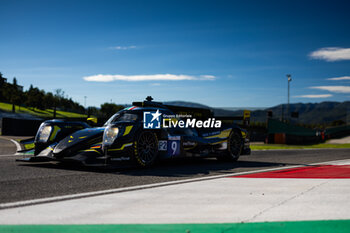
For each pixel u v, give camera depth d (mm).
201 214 2336
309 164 6293
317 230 1994
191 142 5840
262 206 2602
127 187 3344
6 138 14297
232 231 1953
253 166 5785
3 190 3023
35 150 5020
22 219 2131
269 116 27281
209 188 3383
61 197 2779
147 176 4207
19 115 52875
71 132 5195
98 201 2688
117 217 2225
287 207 2574
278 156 8523
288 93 38094
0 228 1938
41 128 5078
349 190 3336
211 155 6238
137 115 5168
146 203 2650
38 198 2734
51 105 77562
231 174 4555
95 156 4582
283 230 1987
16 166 4742
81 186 3346
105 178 3918
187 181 3822
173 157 5543
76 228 1967
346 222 2168
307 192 3209
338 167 5746
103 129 5051
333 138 45719
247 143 7102
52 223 2061
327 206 2621
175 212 2379
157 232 1918
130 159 4852
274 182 3840
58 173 4180
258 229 1998
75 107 83250
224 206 2586
